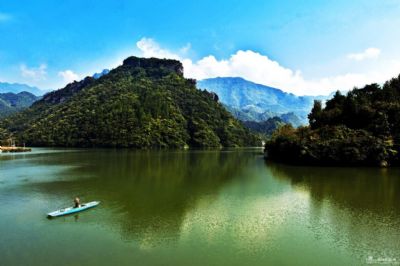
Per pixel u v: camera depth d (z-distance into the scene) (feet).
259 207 156.66
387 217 140.05
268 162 390.42
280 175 265.54
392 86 437.17
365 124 374.84
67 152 575.38
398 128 344.49
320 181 233.55
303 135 384.68
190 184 220.43
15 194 184.44
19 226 126.93
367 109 374.63
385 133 342.64
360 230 123.85
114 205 159.43
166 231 121.49
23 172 275.80
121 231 121.39
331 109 437.58
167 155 511.81
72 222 132.05
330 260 98.43
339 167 320.91
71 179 238.48
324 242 111.96
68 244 108.68
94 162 370.32
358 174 269.03
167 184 219.61
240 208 154.71
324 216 141.59
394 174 268.62
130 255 100.32
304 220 135.85
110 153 552.41
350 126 386.52
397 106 359.66
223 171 294.05
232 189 201.98
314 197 178.91
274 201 168.96
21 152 570.87
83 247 106.22
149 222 132.36
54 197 177.17
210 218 138.21
